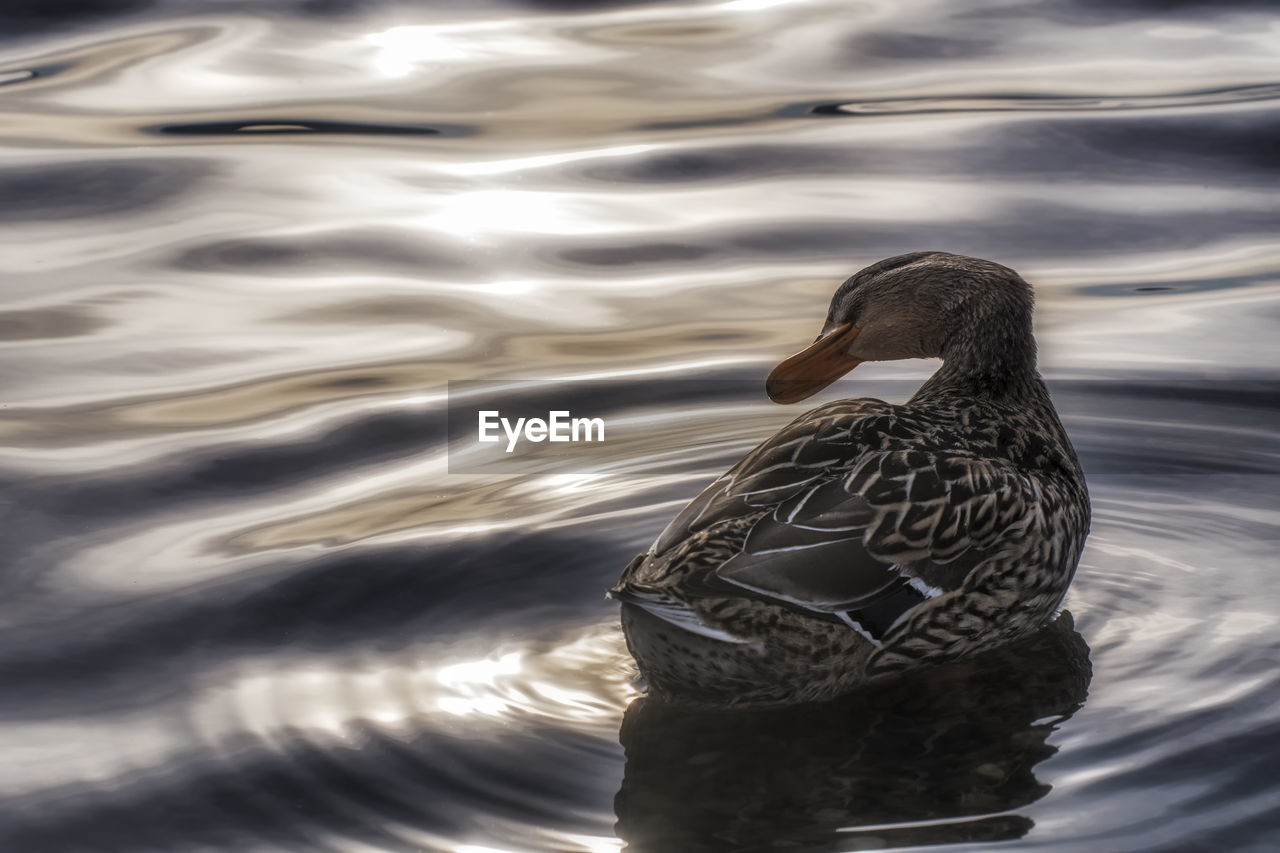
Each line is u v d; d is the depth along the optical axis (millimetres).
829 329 7281
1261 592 6516
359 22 16922
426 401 8867
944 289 6973
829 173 12672
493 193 12461
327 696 5797
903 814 4973
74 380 9164
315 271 11023
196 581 6727
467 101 14484
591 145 13406
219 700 5773
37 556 6992
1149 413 8547
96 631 6316
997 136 13281
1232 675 5789
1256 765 5125
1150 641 6113
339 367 9383
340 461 8102
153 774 5285
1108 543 7094
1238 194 12070
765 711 5656
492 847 4844
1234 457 7961
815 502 5535
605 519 7348
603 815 5016
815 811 5023
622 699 5773
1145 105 13820
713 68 15258
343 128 13820
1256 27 15867
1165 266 10812
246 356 9555
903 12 16984
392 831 4930
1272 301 10133
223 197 12367
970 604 5816
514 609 6516
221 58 15602
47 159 13094
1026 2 17062
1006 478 5984
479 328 10031
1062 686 5785
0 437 8312
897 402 8953
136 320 10141
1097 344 9531
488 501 7590
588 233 11656
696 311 10281
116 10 17234
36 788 5203
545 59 15695
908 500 5652
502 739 5484
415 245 11453
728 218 11859
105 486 7719
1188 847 4664
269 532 7246
